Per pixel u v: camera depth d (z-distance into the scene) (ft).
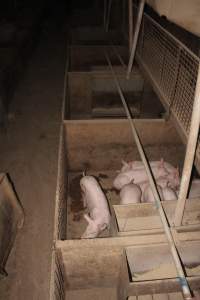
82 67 16.35
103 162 10.79
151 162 10.01
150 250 5.83
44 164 12.19
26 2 31.24
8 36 20.40
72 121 9.53
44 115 15.62
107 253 5.87
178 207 5.98
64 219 8.47
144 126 9.87
